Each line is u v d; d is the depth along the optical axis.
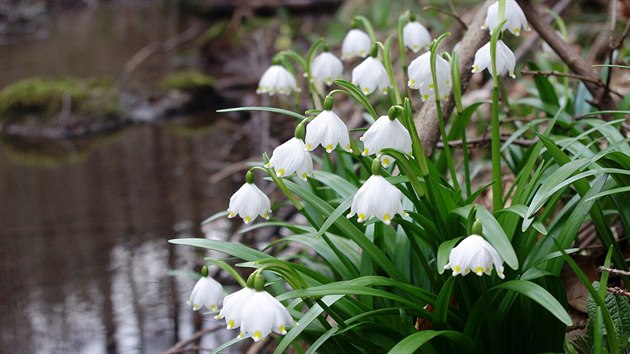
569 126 3.95
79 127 11.41
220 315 2.55
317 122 2.69
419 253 3.02
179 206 7.82
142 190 8.46
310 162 2.73
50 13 22.48
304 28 15.37
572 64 4.08
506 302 2.92
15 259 6.79
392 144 2.67
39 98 11.69
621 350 2.81
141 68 14.70
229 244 3.06
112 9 23.39
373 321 3.10
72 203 8.19
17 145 11.01
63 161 10.03
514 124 4.88
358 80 3.25
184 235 7.07
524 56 6.61
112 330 5.47
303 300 2.90
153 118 11.84
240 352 5.06
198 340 5.27
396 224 3.64
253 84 12.80
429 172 2.92
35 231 7.42
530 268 2.90
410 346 2.56
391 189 2.51
